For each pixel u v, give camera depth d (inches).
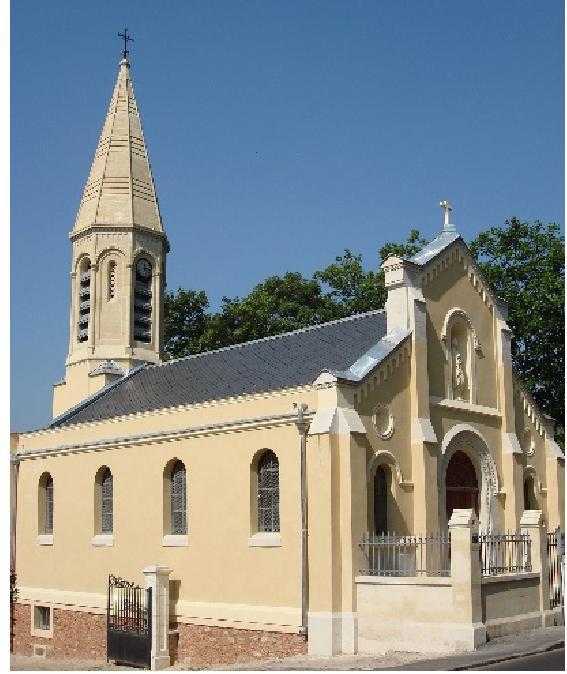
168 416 1273.4
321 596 1015.6
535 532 1091.3
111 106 1904.5
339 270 2331.4
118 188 1801.2
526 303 1843.0
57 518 1454.2
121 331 1737.2
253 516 1134.4
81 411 1549.0
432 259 1244.5
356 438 1043.9
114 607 1289.4
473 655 869.8
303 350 1311.5
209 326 2359.7
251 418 1139.3
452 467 1263.5
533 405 1446.9
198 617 1170.6
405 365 1161.4
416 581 958.4
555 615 1069.1
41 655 1428.4
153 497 1275.8
